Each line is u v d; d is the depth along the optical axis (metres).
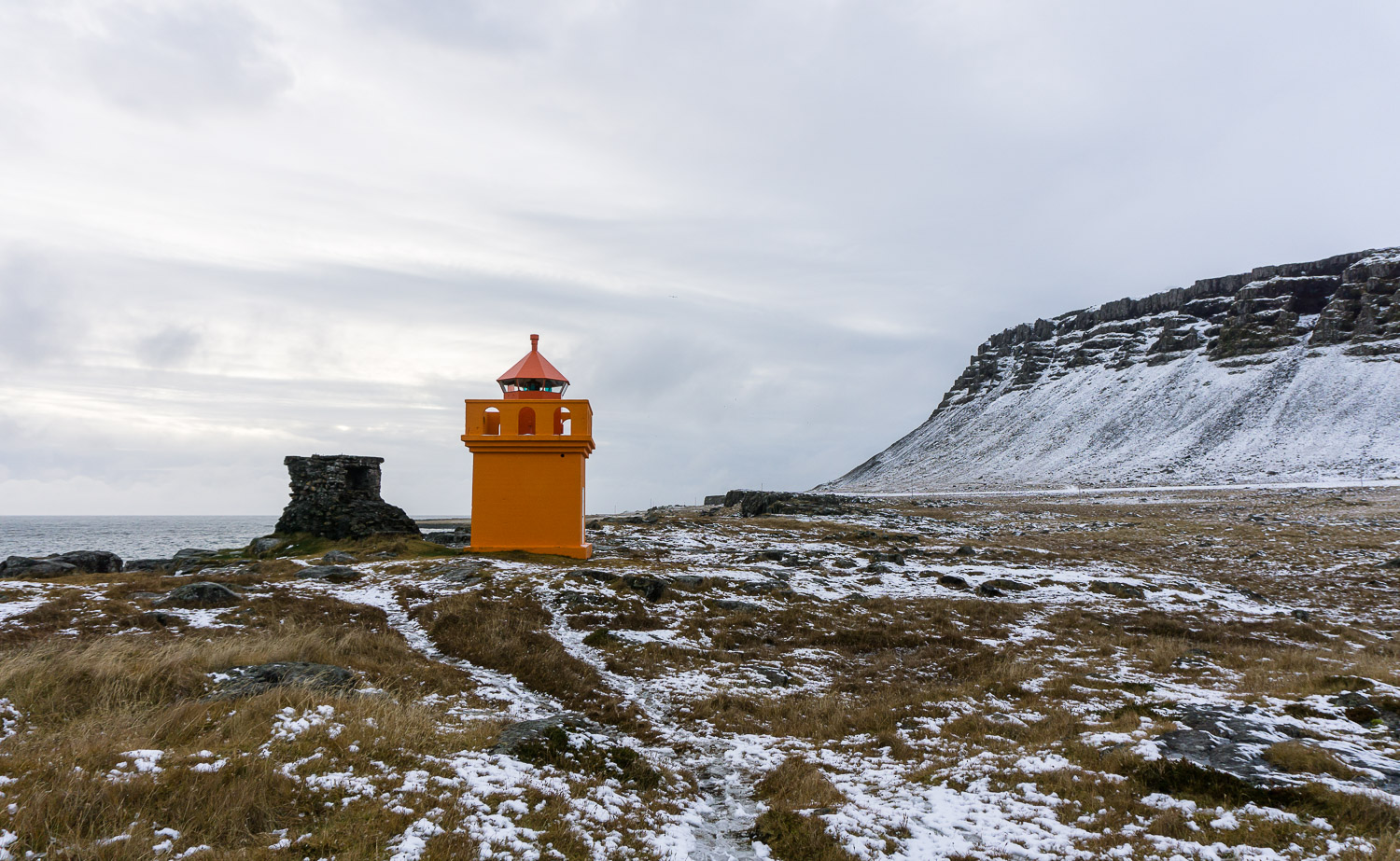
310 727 9.28
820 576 32.22
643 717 13.98
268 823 6.89
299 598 20.55
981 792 9.80
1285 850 7.48
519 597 22.47
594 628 20.69
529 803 8.09
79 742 8.30
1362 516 64.44
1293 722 11.51
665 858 7.56
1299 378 156.88
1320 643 23.69
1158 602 28.89
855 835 8.48
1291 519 65.56
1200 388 171.12
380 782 7.91
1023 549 45.84
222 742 8.70
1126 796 9.13
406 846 6.59
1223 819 8.27
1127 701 14.54
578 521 32.53
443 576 25.23
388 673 14.04
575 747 10.46
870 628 23.11
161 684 11.13
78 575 24.19
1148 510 81.19
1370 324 159.38
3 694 10.25
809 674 18.53
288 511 33.72
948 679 18.23
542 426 33.34
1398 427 126.19
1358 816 7.99
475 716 11.93
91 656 12.25
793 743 12.82
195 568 27.25
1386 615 29.27
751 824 9.22
